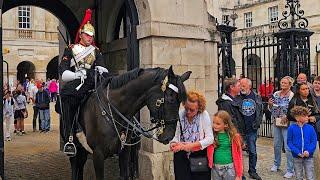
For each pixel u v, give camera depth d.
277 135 8.05
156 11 6.84
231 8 39.16
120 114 5.09
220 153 4.93
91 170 8.11
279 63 11.32
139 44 7.19
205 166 4.93
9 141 12.96
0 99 5.77
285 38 11.18
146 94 4.93
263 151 10.24
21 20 33.03
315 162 6.43
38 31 33.59
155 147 6.80
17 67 34.09
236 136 4.88
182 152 5.05
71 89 5.33
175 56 7.13
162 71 4.86
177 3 7.10
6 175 8.02
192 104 4.84
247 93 7.10
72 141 5.43
